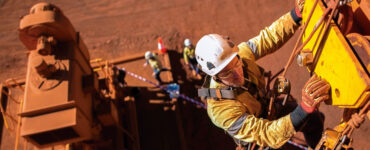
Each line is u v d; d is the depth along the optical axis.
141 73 12.09
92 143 8.88
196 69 11.51
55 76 7.54
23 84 11.93
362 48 3.48
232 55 4.73
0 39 14.22
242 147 5.63
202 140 10.52
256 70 5.31
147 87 11.73
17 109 11.39
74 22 14.39
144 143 10.72
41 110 7.24
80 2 15.03
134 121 10.84
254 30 12.74
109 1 14.85
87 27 14.12
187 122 10.95
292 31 5.21
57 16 7.46
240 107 4.86
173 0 14.33
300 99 9.51
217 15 13.49
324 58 3.93
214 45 4.77
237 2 13.73
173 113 11.05
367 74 3.26
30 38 7.76
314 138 5.68
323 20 3.80
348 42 3.68
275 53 10.88
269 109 5.13
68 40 7.91
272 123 4.51
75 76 7.74
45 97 7.36
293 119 4.23
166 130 10.80
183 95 11.45
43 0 15.41
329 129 4.38
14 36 14.26
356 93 3.40
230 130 4.86
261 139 4.59
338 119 8.48
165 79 11.83
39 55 7.86
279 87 4.89
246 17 13.19
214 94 4.96
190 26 13.36
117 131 9.55
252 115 4.74
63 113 7.29
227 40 4.88
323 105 8.84
